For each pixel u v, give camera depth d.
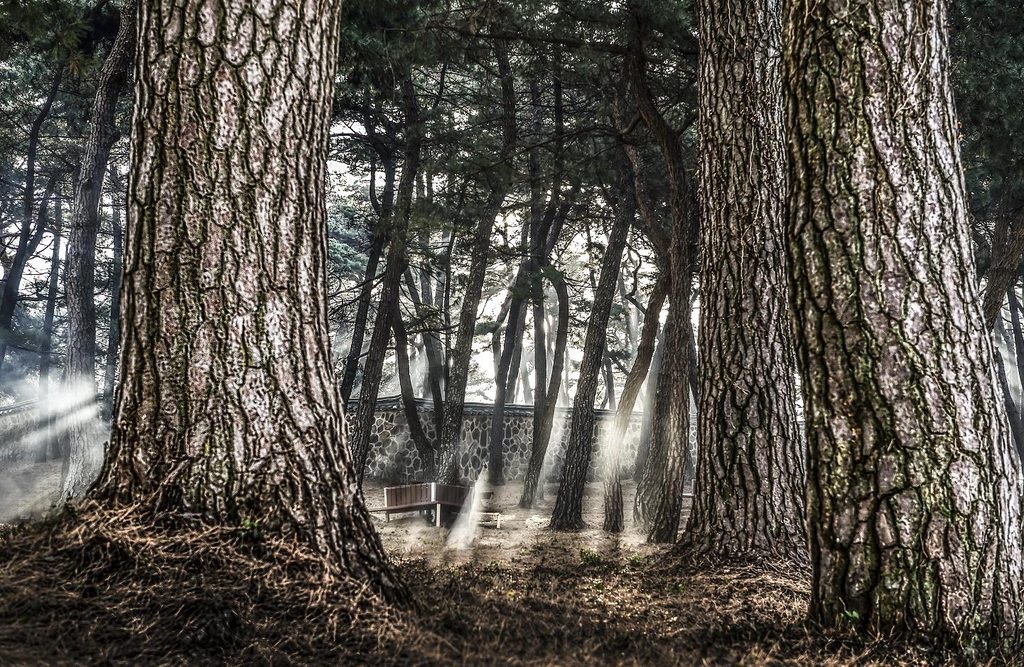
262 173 3.28
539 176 14.74
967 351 3.17
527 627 3.35
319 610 2.90
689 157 15.69
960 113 12.12
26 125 22.83
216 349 3.16
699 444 6.29
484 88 19.28
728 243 6.36
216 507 3.06
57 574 2.80
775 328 6.18
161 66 3.24
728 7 6.68
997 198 17.34
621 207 15.60
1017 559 3.13
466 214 14.88
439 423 18.47
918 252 3.21
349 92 13.34
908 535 3.11
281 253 3.30
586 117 17.56
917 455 3.12
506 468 22.95
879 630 3.14
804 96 3.44
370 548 3.30
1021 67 11.46
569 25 10.91
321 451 3.28
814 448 3.36
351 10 11.16
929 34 3.33
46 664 2.30
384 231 15.59
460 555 8.44
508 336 20.39
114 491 3.12
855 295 3.24
